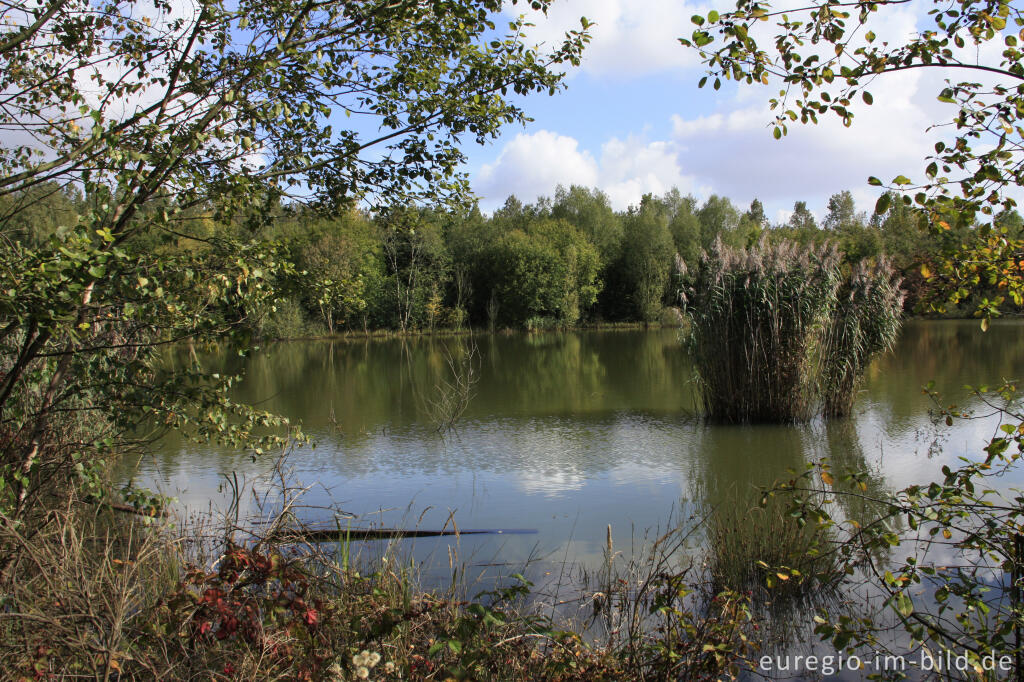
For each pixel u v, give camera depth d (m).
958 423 11.04
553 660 3.18
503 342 35.62
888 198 2.65
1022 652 2.82
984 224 2.58
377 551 5.60
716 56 2.80
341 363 24.61
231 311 3.62
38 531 3.50
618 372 20.33
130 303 3.22
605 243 54.09
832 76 2.68
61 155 3.88
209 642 2.80
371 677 2.78
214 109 3.83
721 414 11.74
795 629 4.27
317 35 4.24
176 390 3.69
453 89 4.79
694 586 4.85
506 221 56.75
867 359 11.73
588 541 6.12
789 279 11.22
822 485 7.78
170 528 4.23
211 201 4.13
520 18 4.68
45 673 2.61
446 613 3.43
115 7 4.15
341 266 35.94
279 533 3.85
